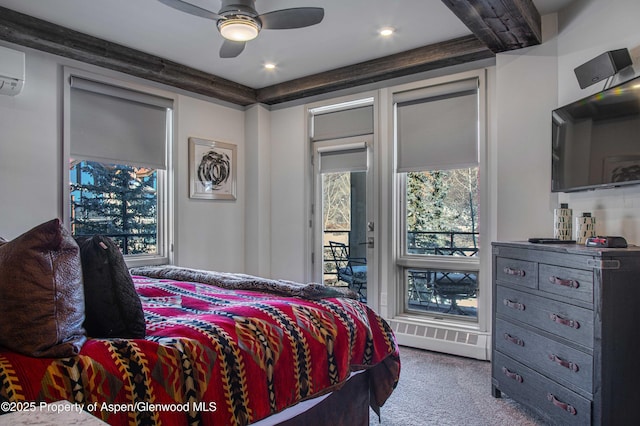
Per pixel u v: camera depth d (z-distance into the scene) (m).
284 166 4.65
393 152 3.89
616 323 1.81
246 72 4.09
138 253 3.90
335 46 3.46
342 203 4.29
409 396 2.63
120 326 1.26
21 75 2.88
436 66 3.61
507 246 2.51
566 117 2.54
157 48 3.48
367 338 1.89
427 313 3.83
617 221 2.29
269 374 1.44
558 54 2.81
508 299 2.49
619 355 1.82
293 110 4.58
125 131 3.70
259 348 1.43
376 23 3.05
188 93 4.19
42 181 3.15
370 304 4.01
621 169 2.12
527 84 2.96
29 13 2.85
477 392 2.69
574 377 1.96
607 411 1.80
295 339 1.57
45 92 3.18
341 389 1.88
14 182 3.01
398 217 3.93
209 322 1.44
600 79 2.32
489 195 3.37
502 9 2.42
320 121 4.42
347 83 4.07
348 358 1.76
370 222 4.04
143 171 3.95
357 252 4.17
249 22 2.45
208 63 3.84
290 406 1.50
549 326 2.14
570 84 2.70
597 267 1.83
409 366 3.18
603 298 1.81
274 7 2.79
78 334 1.11
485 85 3.40
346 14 2.91
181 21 2.99
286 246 4.62
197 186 4.24
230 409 1.29
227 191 4.55
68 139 3.29
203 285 2.22
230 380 1.32
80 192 3.50
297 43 3.40
